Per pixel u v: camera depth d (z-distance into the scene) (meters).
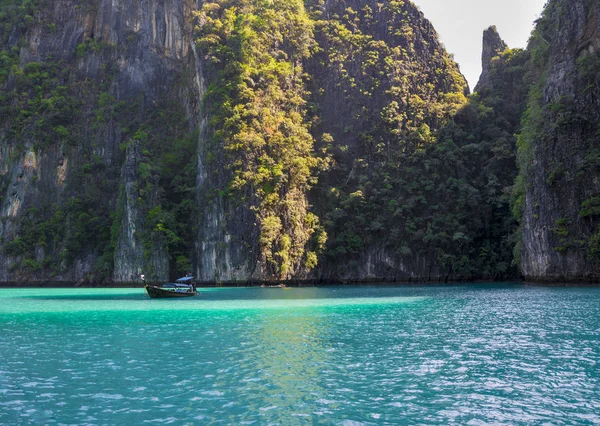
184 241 87.25
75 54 108.69
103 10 110.38
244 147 83.88
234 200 82.44
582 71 65.75
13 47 108.38
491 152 96.81
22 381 18.23
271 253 82.44
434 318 33.94
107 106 103.56
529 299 46.22
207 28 96.19
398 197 93.44
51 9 111.81
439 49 112.00
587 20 67.69
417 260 90.50
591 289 56.91
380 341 25.19
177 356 22.11
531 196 68.31
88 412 14.99
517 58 107.06
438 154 95.94
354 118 101.00
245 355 22.16
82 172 97.38
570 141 64.62
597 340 24.55
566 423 13.85
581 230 62.62
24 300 54.44
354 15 109.94
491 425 13.77
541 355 21.44
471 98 105.56
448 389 16.89
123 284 85.38
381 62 104.06
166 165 96.19
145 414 14.80
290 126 89.56
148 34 110.12
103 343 25.44
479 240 90.38
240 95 87.19
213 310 40.94
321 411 14.91
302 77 101.50
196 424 14.00
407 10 110.75
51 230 93.06
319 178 94.81
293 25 101.38
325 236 89.38
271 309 41.34
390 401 15.75
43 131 98.75
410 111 101.06
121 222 87.75
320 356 21.81
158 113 105.31
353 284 90.25
